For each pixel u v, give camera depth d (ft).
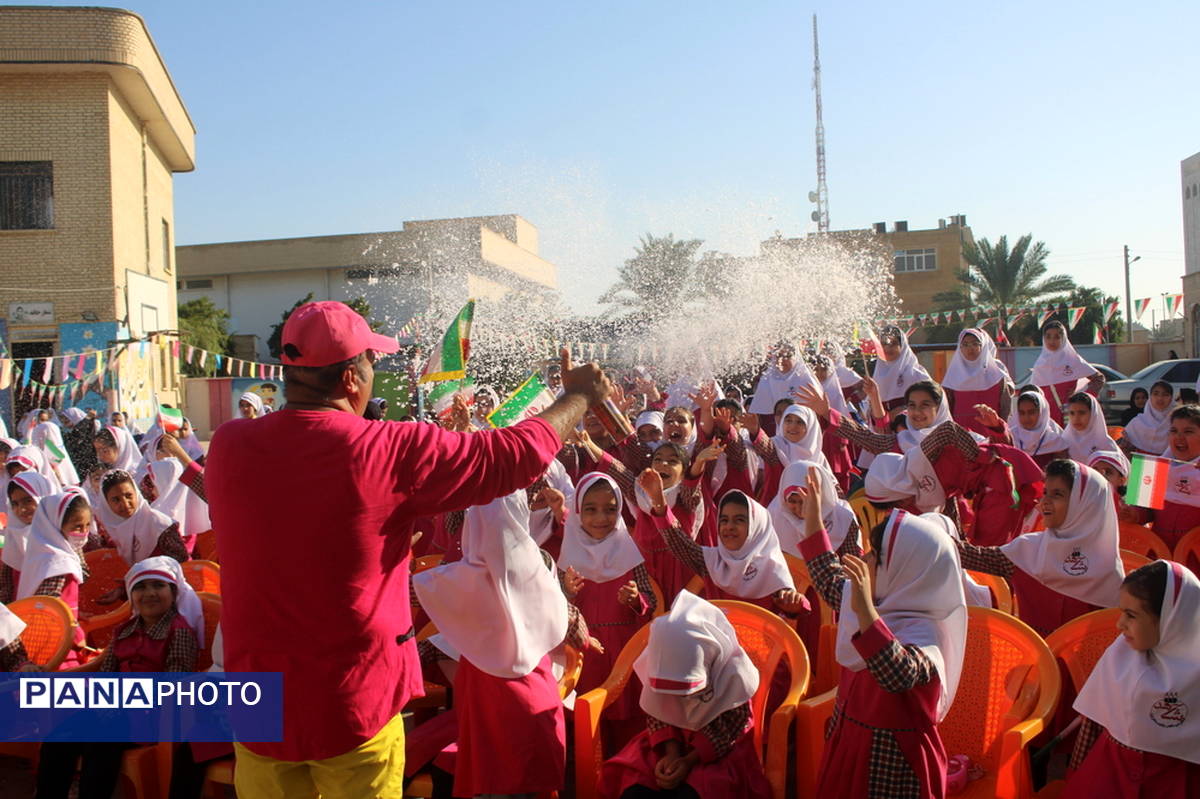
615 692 14.26
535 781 12.59
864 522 22.22
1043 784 13.44
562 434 9.53
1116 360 102.27
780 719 12.76
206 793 15.46
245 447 8.80
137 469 30.45
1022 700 12.63
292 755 8.72
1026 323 118.62
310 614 8.60
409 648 9.30
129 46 76.07
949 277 175.63
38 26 74.38
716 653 12.50
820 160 138.10
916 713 11.00
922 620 11.25
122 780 15.23
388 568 8.95
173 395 91.56
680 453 19.48
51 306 76.69
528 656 12.71
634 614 16.51
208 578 19.83
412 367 32.65
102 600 20.22
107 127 77.05
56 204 76.89
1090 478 14.89
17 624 15.90
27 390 72.64
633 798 12.30
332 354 8.98
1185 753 10.90
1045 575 15.23
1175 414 20.51
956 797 12.32
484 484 9.04
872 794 11.12
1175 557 18.81
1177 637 10.98
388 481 8.71
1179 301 74.18
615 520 16.85
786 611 15.93
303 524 8.55
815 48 143.13
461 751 13.09
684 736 12.60
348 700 8.68
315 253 151.02
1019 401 27.86
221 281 154.61
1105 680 11.55
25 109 76.38
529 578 12.89
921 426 23.30
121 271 79.15
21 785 16.21
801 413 24.66
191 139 99.19
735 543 16.15
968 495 19.80
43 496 19.99
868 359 40.16
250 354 131.54
